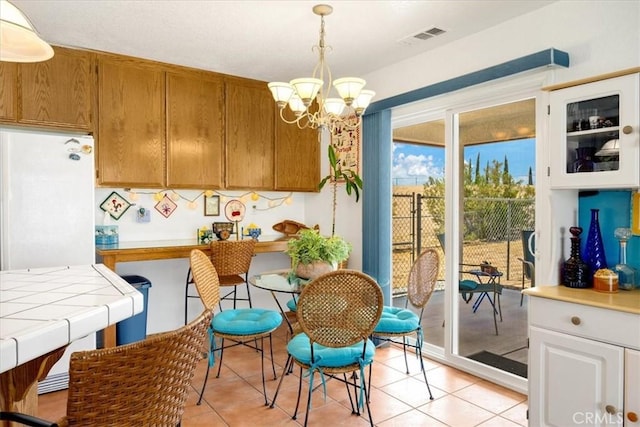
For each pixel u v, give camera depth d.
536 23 2.54
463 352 3.12
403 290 3.69
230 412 2.43
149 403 1.02
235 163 4.00
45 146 2.70
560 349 1.92
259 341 3.72
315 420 2.34
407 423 2.30
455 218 3.17
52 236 2.72
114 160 3.37
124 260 3.20
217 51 3.30
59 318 1.11
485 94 2.86
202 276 2.50
